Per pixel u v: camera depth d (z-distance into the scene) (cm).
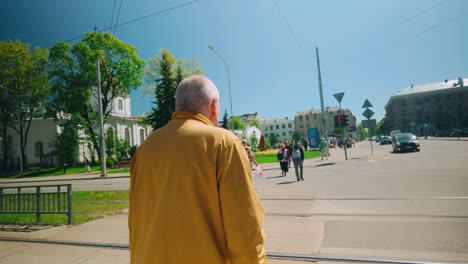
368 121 1900
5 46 3450
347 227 478
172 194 122
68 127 3353
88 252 426
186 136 129
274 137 9188
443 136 6072
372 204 635
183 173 122
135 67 3653
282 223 522
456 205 578
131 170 150
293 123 11162
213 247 117
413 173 1087
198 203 120
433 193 706
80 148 3794
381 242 403
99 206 831
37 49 3519
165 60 3672
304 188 938
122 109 4741
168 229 118
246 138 6278
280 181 1195
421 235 421
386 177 1043
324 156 2539
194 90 147
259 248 115
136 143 4666
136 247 136
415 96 8431
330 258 357
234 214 116
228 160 123
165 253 117
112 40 3462
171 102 3588
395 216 526
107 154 3684
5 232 561
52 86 3412
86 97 3409
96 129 3816
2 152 3859
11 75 3531
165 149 130
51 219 666
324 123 2253
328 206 643
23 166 3719
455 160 1424
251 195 120
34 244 475
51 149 3862
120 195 1067
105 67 3503
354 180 1038
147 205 133
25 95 3619
